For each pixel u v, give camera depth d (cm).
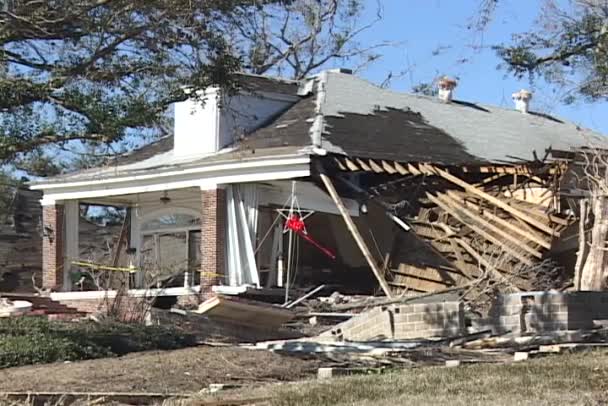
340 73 3372
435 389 1155
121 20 1736
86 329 1905
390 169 2731
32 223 4031
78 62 1753
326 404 1093
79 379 1387
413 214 2733
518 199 2667
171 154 3167
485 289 2231
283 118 3069
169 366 1489
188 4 1719
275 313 2105
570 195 2553
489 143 3244
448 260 2595
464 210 2616
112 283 2973
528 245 2467
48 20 1683
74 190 3156
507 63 1964
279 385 1262
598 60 1909
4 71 1755
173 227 3164
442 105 3478
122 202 3284
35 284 3500
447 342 1672
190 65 1806
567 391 1123
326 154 2694
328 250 2930
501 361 1443
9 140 1712
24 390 1296
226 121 2997
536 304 1758
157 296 2577
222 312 2077
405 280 2681
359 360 1526
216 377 1412
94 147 2491
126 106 1747
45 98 1725
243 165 2750
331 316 2305
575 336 1639
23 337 1745
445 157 2944
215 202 2814
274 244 2838
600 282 2236
